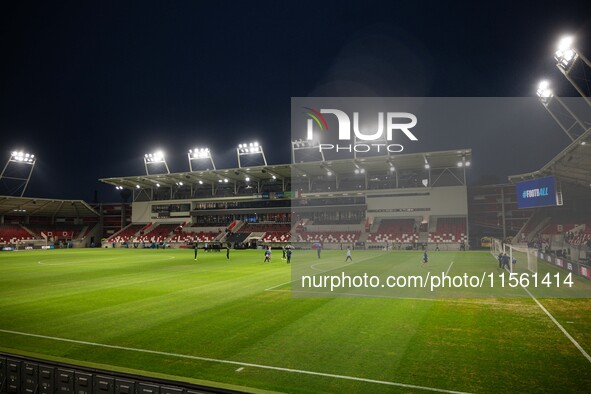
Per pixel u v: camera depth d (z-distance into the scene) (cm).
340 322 1136
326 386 680
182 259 3831
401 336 985
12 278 2317
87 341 967
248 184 7106
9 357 644
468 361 800
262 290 1745
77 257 4316
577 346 897
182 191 7525
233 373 743
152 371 756
